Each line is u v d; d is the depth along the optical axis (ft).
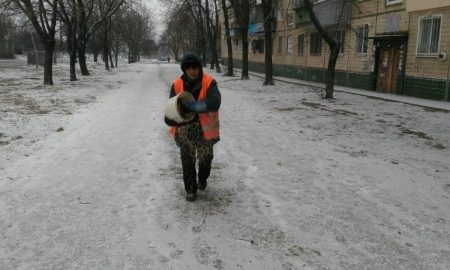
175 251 12.38
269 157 23.58
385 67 62.75
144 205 15.94
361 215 15.25
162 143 26.50
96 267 11.43
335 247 12.75
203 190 17.67
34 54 149.28
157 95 56.59
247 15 88.79
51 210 15.37
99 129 31.07
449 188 18.54
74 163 21.70
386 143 27.66
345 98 54.19
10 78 84.89
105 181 18.81
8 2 67.41
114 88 67.10
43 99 48.70
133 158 22.81
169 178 19.30
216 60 126.21
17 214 14.96
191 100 14.89
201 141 15.65
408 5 50.34
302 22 92.58
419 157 24.09
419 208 16.05
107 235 13.37
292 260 11.94
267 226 14.19
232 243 12.92
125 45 296.71
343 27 71.56
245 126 33.91
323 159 23.30
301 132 31.37
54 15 69.41
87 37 101.65
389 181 19.40
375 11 64.64
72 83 75.15
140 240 13.05
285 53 107.24
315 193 17.58
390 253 12.42
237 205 16.05
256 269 11.46
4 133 28.66
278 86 73.92
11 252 12.21
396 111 42.16
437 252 12.53
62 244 12.73
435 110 43.09
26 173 19.83
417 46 55.01
